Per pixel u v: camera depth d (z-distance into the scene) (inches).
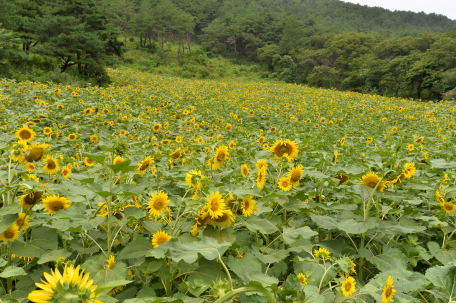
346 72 2982.3
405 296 66.1
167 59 3065.9
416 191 131.1
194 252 59.2
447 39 2164.1
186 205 76.9
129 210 76.3
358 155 227.0
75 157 197.0
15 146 93.7
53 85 684.1
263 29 4306.1
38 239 77.1
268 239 99.3
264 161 105.7
